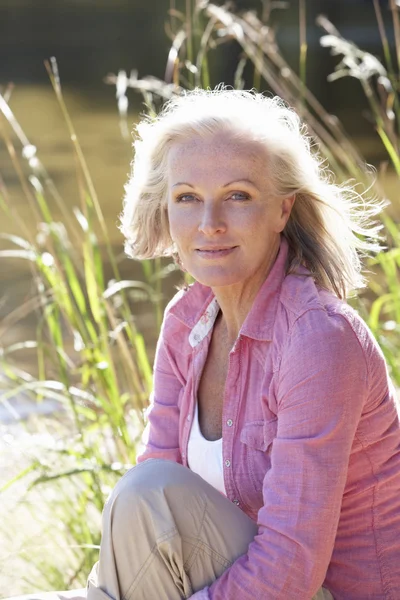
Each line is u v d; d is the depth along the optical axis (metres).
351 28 21.58
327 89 18.72
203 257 2.36
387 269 4.15
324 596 2.28
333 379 2.16
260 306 2.34
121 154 12.95
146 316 6.42
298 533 2.14
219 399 2.50
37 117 16.59
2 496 3.90
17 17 30.47
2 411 4.75
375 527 2.28
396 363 4.02
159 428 2.69
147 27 27.94
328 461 2.16
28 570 3.50
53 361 3.85
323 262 2.42
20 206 9.88
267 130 2.33
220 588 2.16
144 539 2.17
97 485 3.39
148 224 2.62
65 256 3.82
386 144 4.20
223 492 2.40
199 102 2.39
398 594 2.27
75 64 23.17
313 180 2.39
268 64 4.52
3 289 7.30
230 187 2.30
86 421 3.99
